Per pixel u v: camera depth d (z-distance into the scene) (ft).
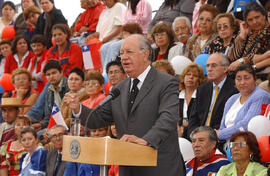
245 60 35.60
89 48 50.60
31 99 51.80
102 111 22.58
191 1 49.88
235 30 40.27
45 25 60.80
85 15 60.39
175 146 21.80
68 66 52.85
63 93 47.19
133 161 18.45
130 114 21.61
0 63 64.49
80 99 43.21
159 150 21.30
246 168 26.96
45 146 39.55
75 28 61.31
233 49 38.09
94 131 35.32
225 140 31.55
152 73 22.02
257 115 30.45
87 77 41.34
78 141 18.49
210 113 34.68
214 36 41.57
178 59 41.55
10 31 67.10
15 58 60.34
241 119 31.04
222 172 27.94
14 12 72.54
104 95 41.27
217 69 34.86
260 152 26.94
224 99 34.32
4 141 46.85
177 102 21.20
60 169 35.68
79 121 20.68
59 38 53.11
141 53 21.72
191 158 31.58
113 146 17.71
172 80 21.67
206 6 42.80
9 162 43.78
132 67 21.76
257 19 36.73
